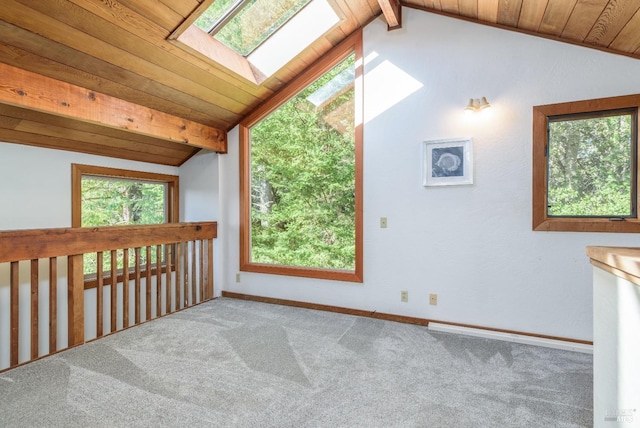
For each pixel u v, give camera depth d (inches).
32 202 117.9
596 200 100.9
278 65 130.3
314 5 118.7
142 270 152.3
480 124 111.3
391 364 90.0
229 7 108.3
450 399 73.7
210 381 80.7
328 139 141.3
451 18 115.1
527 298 106.7
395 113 123.6
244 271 154.9
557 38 101.0
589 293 99.7
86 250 107.7
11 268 91.9
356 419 66.7
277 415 67.7
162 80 112.0
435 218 118.1
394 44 123.6
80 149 129.8
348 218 137.5
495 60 109.3
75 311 104.9
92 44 89.2
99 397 73.4
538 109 103.9
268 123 153.0
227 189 159.3
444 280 117.3
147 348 99.6
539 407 70.7
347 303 133.1
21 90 85.4
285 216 150.5
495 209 109.9
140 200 161.5
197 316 129.3
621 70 95.4
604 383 47.9
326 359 92.8
